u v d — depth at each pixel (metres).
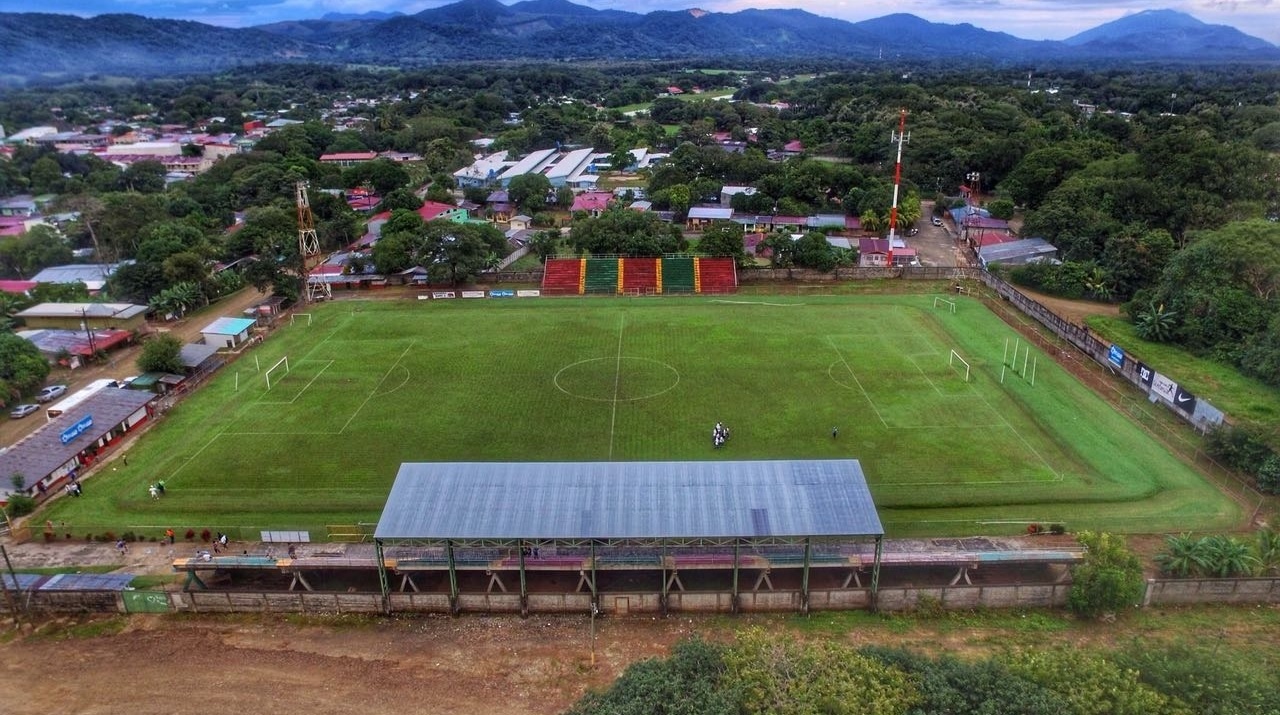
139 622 52.81
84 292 120.62
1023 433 75.62
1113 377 89.19
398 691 45.97
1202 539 54.88
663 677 41.06
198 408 83.69
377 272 132.38
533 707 44.56
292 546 58.12
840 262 129.12
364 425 78.88
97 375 95.44
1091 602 50.59
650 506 52.34
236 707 44.75
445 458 72.00
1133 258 116.19
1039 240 141.88
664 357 95.94
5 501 65.56
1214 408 74.00
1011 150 193.38
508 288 125.81
